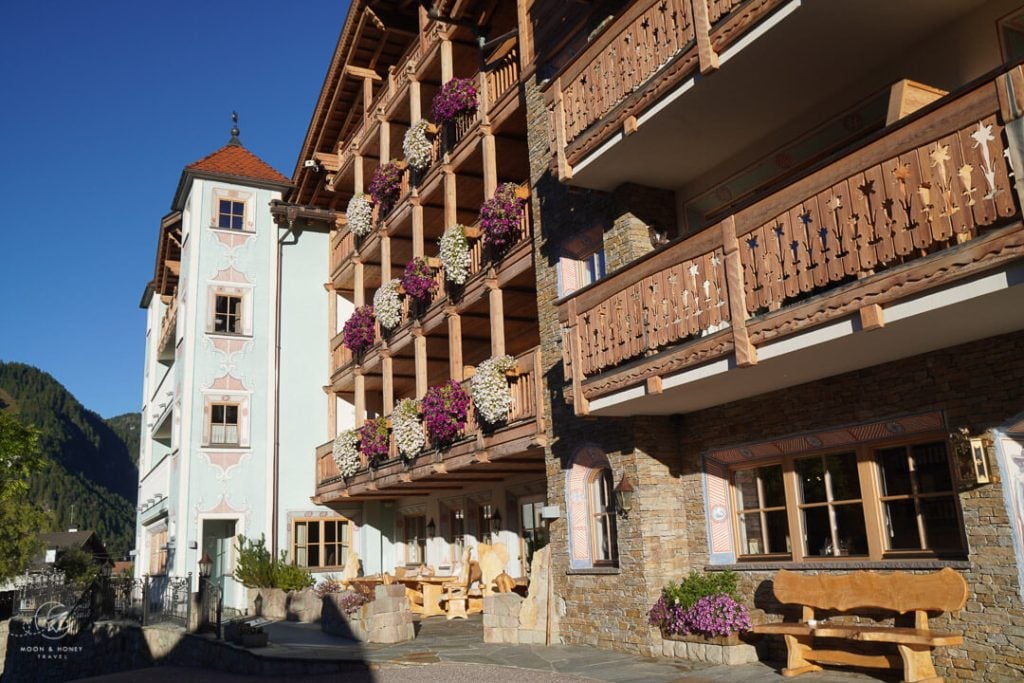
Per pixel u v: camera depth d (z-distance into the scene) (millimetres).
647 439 11422
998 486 7664
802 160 10422
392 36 23656
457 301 18203
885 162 7105
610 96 11094
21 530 30531
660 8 10297
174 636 16609
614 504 12211
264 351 25500
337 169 26750
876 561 8789
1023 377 7543
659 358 9656
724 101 9922
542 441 13797
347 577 22734
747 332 8406
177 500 23984
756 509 10688
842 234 7441
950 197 6578
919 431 8594
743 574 10469
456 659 11609
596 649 11719
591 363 10852
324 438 25922
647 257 9883
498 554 16766
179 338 25875
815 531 9797
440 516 22828
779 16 8453
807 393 9711
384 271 22422
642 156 11234
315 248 27141
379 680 10445
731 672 9250
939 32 8633
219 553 24828
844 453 9508
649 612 10906
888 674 8422
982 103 6387
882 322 7164
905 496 8766
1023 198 6070
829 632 8352
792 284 7961
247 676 12812
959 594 7656
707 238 9016
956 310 6855
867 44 8859
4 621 32281
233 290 25500
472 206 21703
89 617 21797
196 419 24234
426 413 17516
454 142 19562
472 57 20750
